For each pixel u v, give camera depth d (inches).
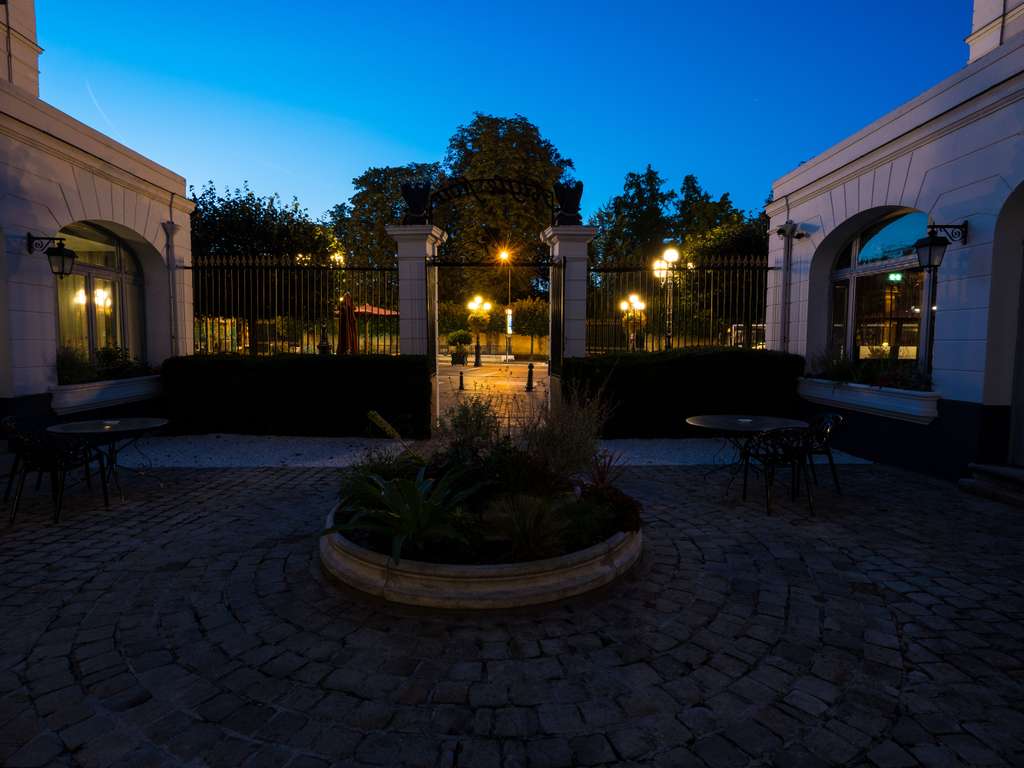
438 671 100.7
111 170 304.5
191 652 106.6
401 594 123.0
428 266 342.0
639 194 1637.6
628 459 279.1
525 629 115.3
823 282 342.3
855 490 225.1
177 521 184.2
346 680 98.0
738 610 124.3
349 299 418.0
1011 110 209.3
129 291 352.8
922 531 176.1
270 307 459.8
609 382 329.7
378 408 329.4
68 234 300.4
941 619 120.3
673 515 192.9
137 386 322.3
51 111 264.5
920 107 251.6
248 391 336.5
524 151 1070.4
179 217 373.1
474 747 82.0
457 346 997.8
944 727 86.5
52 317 269.3
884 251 300.4
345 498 148.0
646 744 82.8
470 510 154.3
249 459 277.6
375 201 1258.0
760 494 219.0
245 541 165.6
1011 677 99.6
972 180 226.8
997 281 219.3
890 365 283.6
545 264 360.5
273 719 87.7
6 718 87.5
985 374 222.4
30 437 186.9
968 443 228.7
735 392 335.0
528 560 127.8
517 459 167.3
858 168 294.2
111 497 212.2
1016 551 159.3
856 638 112.5
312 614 121.6
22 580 138.6
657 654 106.4
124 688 95.3
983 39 294.0
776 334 374.9
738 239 544.7
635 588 135.3
